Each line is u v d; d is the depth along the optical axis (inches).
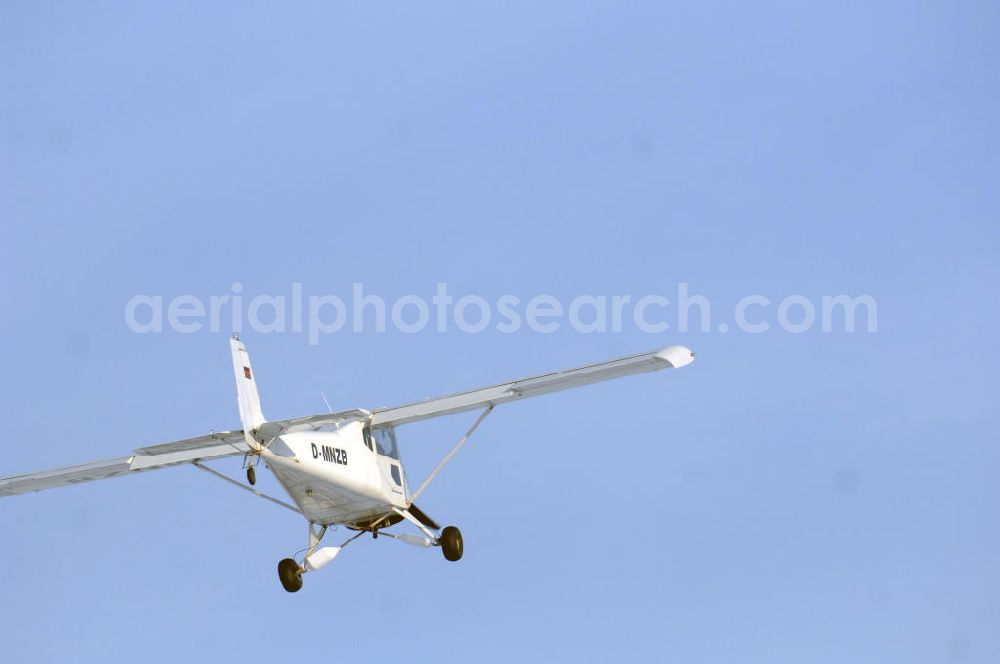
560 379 3011.8
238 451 3127.5
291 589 3097.9
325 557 3110.2
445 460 3216.0
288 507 3142.2
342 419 2728.8
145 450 2721.5
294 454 2851.9
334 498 3016.7
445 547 3184.1
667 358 2878.9
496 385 3097.9
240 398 2763.3
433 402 3139.8
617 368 2952.8
